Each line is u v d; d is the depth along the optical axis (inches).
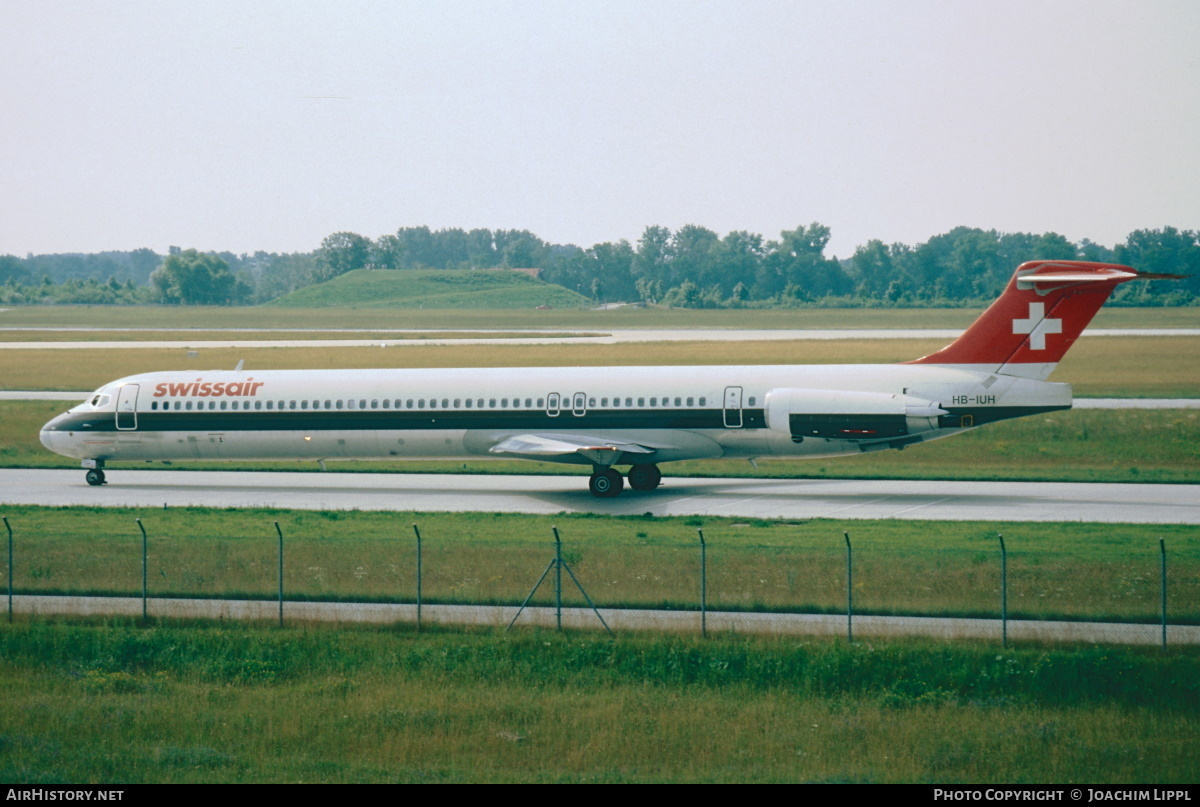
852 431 4094.5
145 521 3651.6
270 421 4534.9
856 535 3282.5
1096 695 2112.5
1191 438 5551.2
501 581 2768.2
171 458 4675.2
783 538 3233.3
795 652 2260.1
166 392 4638.3
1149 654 2207.2
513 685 2226.9
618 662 2293.3
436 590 2731.3
